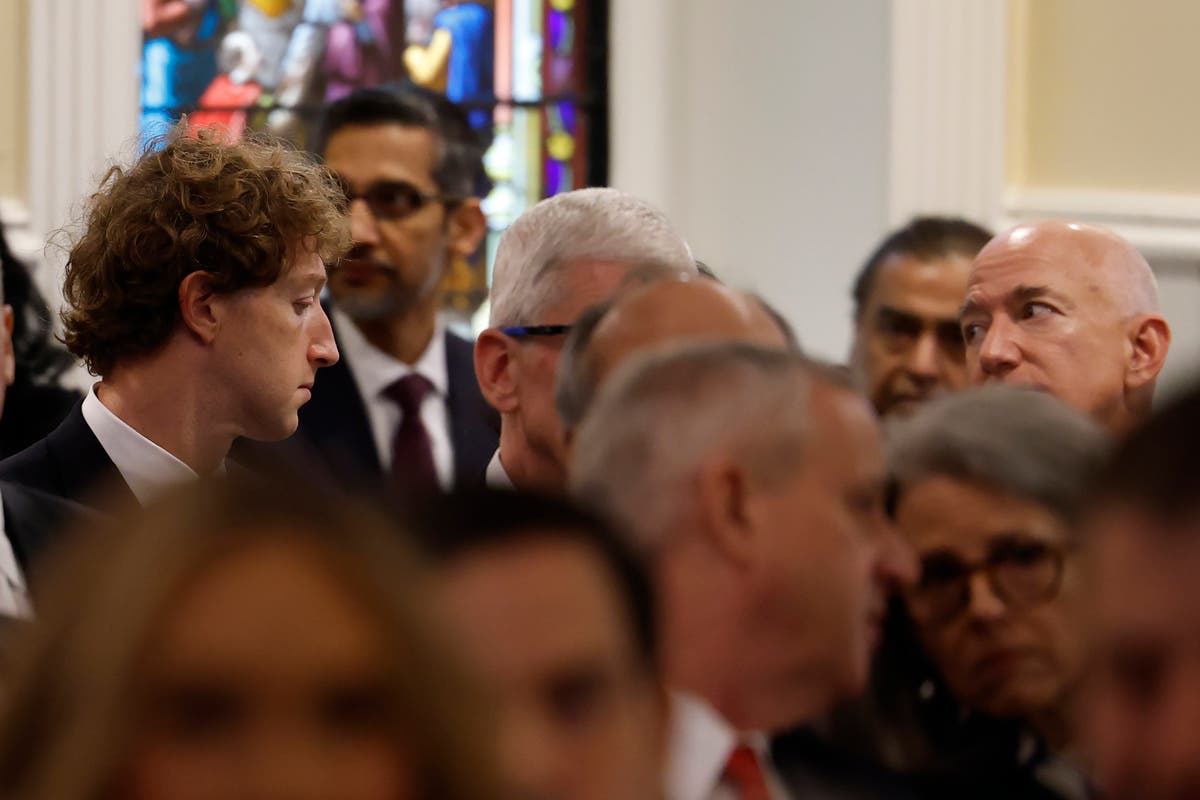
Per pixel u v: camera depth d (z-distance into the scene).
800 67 9.50
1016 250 5.89
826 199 9.30
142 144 5.86
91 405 5.05
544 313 5.07
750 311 4.04
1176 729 1.71
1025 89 9.05
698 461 3.24
